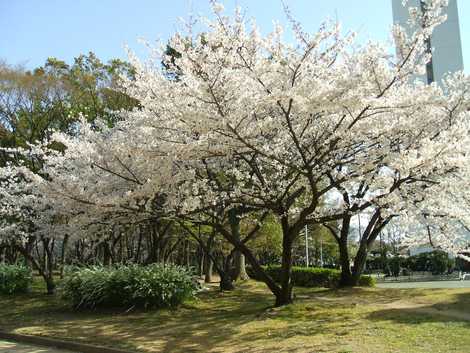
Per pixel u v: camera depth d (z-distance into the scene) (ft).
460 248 34.60
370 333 25.58
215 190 34.35
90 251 54.95
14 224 46.93
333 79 26.63
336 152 31.53
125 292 38.65
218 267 55.31
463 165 26.16
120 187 33.65
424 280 81.25
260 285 61.26
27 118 67.97
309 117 28.19
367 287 52.49
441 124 30.35
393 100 25.02
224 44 25.76
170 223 56.39
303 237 120.47
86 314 37.81
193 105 25.77
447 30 109.60
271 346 23.97
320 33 25.57
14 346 28.68
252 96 26.04
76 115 65.87
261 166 36.47
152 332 29.48
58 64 70.49
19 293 52.13
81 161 35.60
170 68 30.40
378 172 30.40
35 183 33.55
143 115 30.83
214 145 27.07
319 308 35.01
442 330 25.59
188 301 41.63
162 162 29.73
